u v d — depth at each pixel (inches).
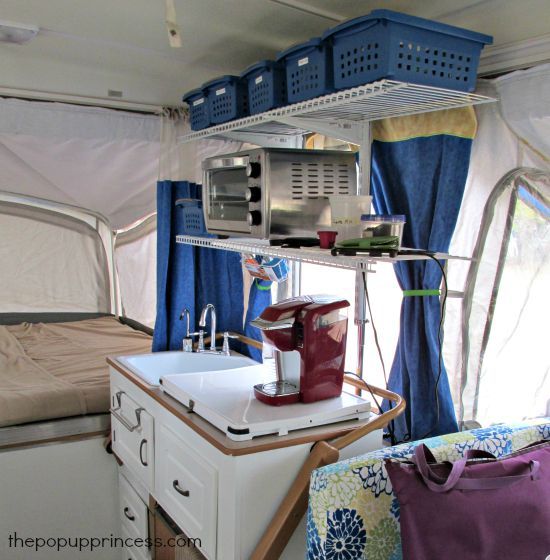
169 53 89.0
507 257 67.1
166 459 70.7
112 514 93.7
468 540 48.3
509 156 65.6
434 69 53.2
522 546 49.0
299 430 61.1
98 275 135.3
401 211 73.4
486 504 49.4
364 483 52.7
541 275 64.4
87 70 99.5
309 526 52.9
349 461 53.8
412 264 70.2
